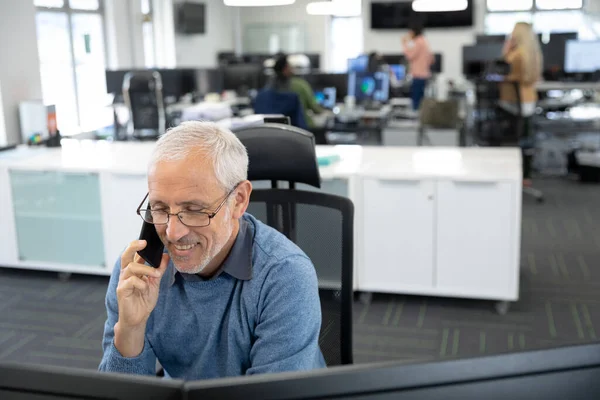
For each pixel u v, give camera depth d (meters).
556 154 7.55
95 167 3.96
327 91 7.39
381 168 3.69
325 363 1.62
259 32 12.09
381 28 11.81
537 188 6.56
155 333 1.43
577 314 3.56
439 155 4.08
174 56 9.91
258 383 0.67
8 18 5.37
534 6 11.23
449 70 11.74
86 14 8.05
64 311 3.75
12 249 4.27
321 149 4.34
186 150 1.24
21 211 4.21
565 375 0.69
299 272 1.37
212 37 11.29
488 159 3.90
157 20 9.76
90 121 8.10
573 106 7.71
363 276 3.73
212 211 1.25
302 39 11.95
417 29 8.66
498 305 3.60
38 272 4.39
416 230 3.61
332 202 1.79
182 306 1.41
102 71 8.35
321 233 1.80
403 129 5.96
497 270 3.53
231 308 1.38
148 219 1.31
